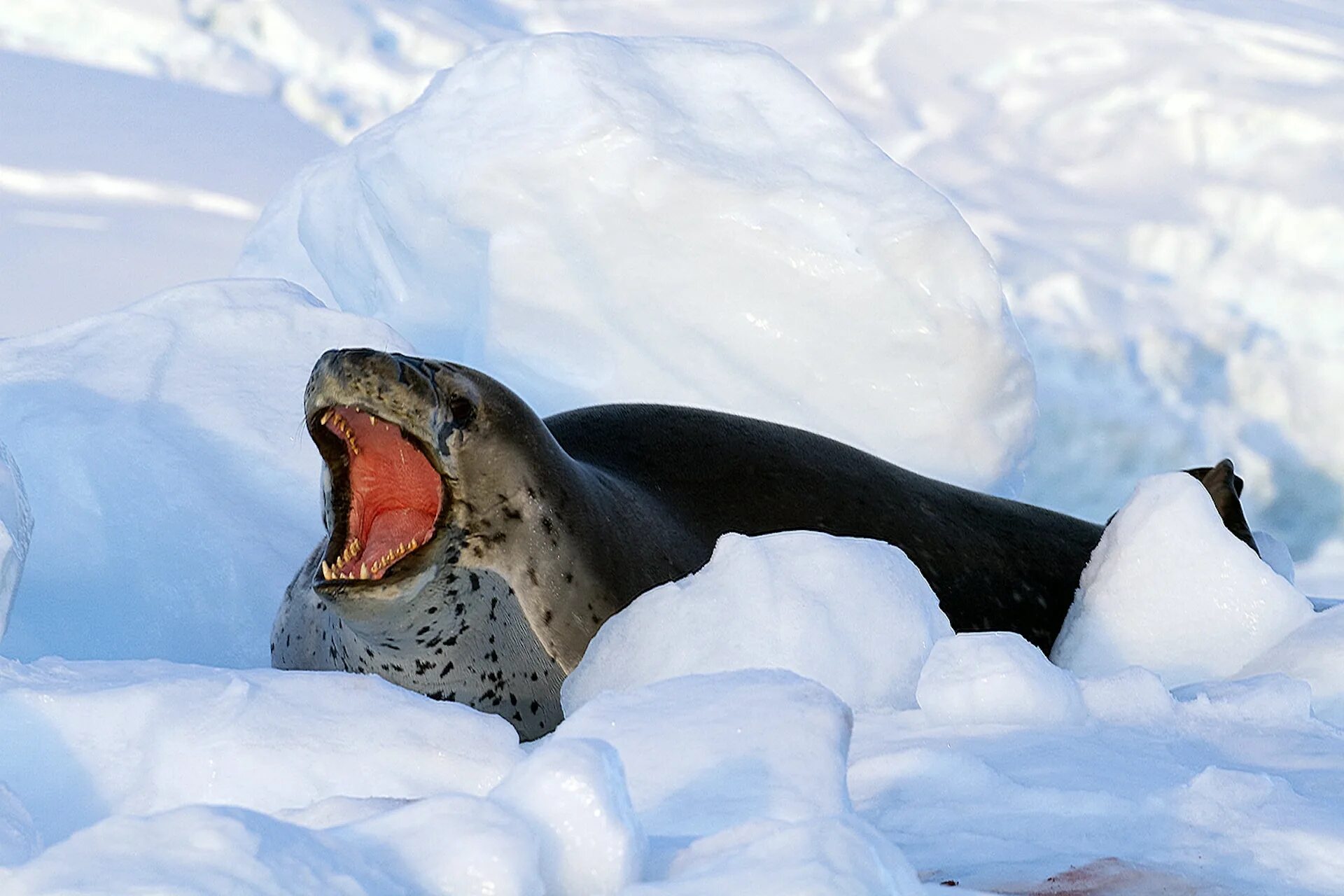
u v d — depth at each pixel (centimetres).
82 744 958
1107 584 1631
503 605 1673
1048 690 1121
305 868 570
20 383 2033
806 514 2039
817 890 561
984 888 754
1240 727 1114
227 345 2173
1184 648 1575
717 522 1964
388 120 3047
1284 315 4962
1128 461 4762
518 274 2656
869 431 2600
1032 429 2711
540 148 2630
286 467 2036
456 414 1641
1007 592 2183
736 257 2602
